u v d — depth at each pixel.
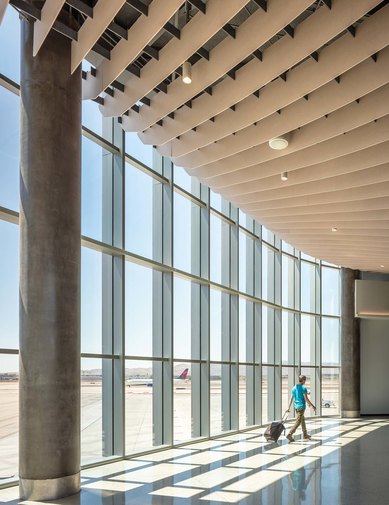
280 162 9.09
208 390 12.14
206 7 5.58
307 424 15.81
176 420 11.23
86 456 8.63
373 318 18.50
